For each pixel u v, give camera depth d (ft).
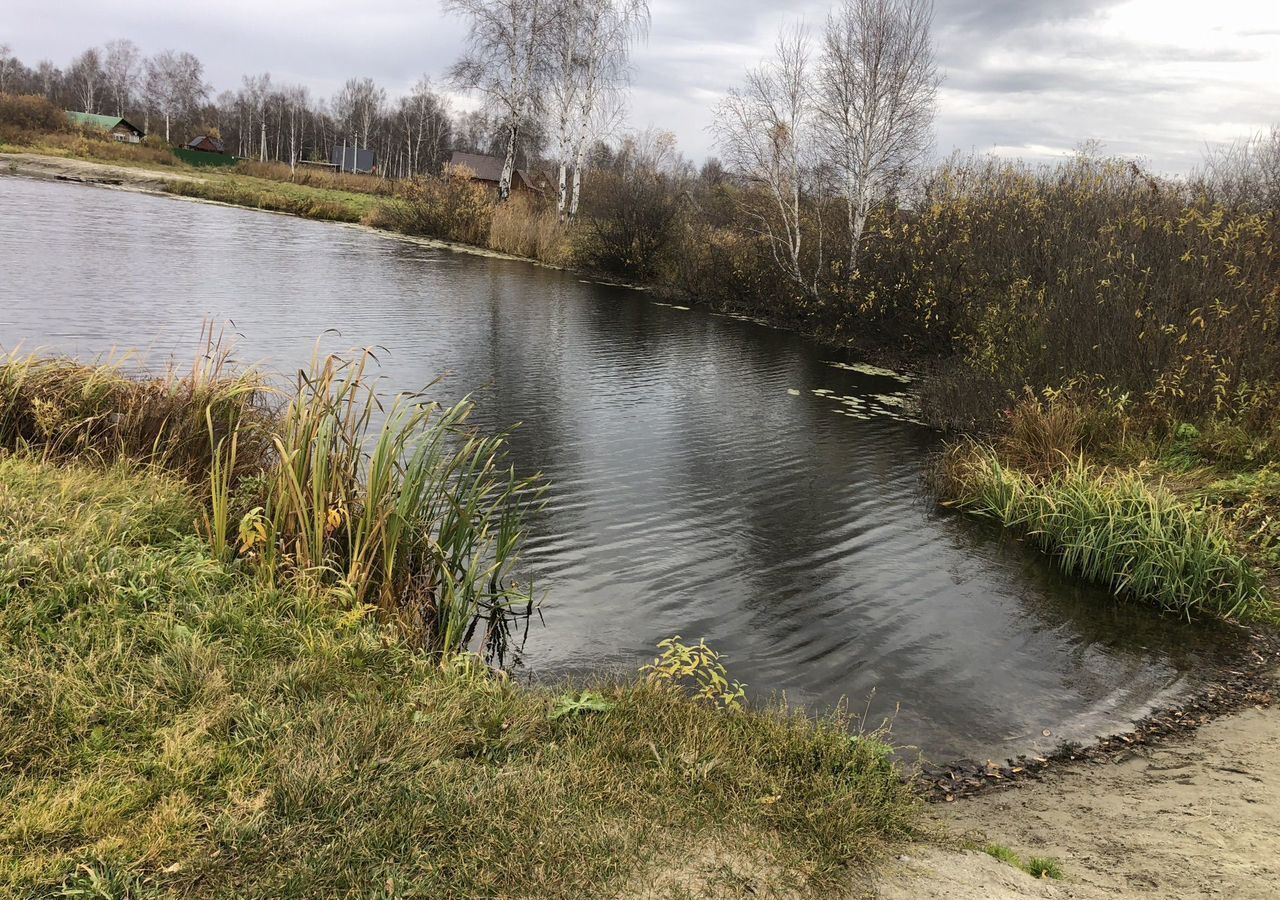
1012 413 35.55
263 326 45.55
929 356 55.62
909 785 11.94
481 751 10.74
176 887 7.68
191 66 382.22
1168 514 22.89
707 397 41.93
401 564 16.10
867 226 68.59
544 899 8.19
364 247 94.48
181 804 8.64
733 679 16.29
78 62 388.37
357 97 372.58
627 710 12.42
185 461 19.17
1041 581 22.71
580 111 114.01
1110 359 36.52
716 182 120.67
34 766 8.95
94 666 10.54
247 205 137.69
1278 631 19.95
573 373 44.04
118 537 14.33
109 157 186.09
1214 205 45.24
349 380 17.03
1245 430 30.04
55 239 69.21
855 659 17.57
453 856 8.55
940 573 22.79
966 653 18.21
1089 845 10.83
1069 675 17.48
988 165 65.62
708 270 82.94
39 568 12.26
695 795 10.37
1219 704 16.35
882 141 64.75
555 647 16.78
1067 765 13.89
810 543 24.18
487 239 112.98
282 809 8.81
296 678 11.35
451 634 15.23
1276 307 34.40
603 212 97.71
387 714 10.79
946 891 9.19
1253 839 10.81
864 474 31.37
